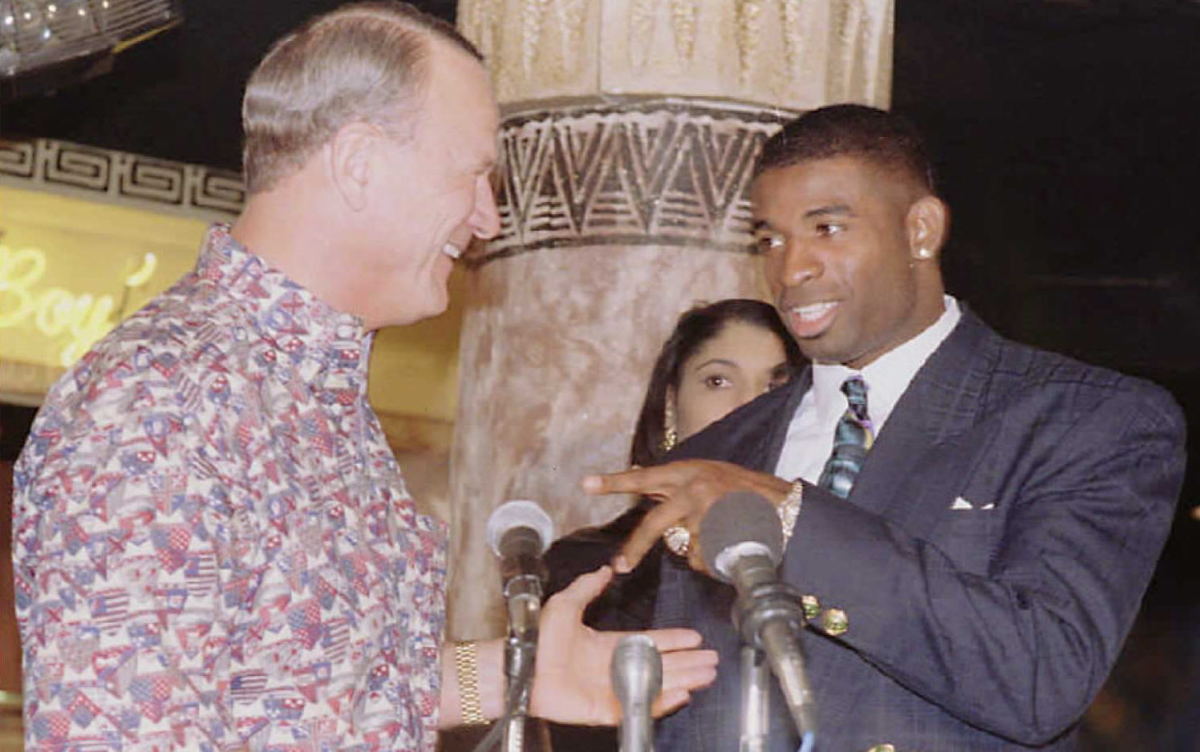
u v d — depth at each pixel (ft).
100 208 33.19
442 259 11.66
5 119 32.42
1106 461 12.94
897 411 13.37
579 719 12.12
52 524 10.07
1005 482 13.01
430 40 11.60
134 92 31.60
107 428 10.19
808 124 13.76
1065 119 33.01
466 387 18.97
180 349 10.59
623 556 12.26
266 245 11.29
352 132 11.30
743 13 18.37
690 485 12.22
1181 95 32.04
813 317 13.50
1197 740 33.40
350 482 11.14
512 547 11.09
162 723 9.87
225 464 10.43
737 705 13.24
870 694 12.75
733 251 18.22
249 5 29.17
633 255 18.22
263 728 10.45
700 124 18.28
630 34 18.30
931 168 13.83
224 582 10.31
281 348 11.10
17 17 19.11
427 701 11.48
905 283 13.52
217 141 33.17
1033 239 36.04
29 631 10.18
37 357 32.81
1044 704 12.30
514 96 18.58
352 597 10.84
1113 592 12.58
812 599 12.28
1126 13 29.50
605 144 18.34
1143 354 36.55
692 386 17.84
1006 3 29.50
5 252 32.76
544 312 18.39
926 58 31.55
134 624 9.93
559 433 18.24
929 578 12.28
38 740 9.90
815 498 12.41
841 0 18.66
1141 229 35.50
